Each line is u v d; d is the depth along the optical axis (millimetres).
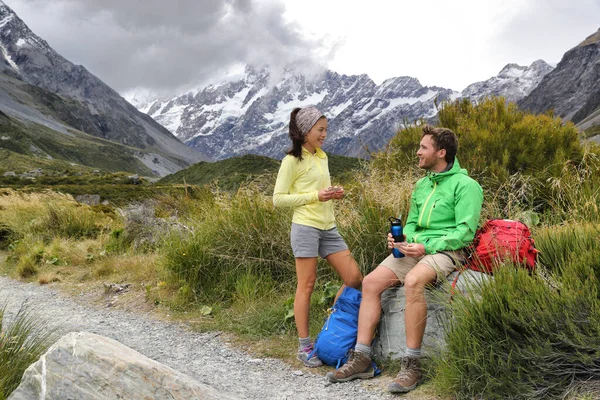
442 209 4074
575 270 3521
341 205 6398
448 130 4145
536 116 7934
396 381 3670
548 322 3186
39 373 2680
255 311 5562
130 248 9578
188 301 6340
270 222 6578
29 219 12648
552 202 6145
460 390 3379
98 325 5812
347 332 4262
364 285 4191
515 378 3150
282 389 3873
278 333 5137
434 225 4113
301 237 4395
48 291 7859
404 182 5961
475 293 3658
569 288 3314
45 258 9633
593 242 4109
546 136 7195
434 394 3529
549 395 3031
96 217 12789
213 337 5250
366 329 4074
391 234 4125
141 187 78500
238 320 5516
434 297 3875
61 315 6332
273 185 7105
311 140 4402
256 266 6426
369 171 6988
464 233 3855
